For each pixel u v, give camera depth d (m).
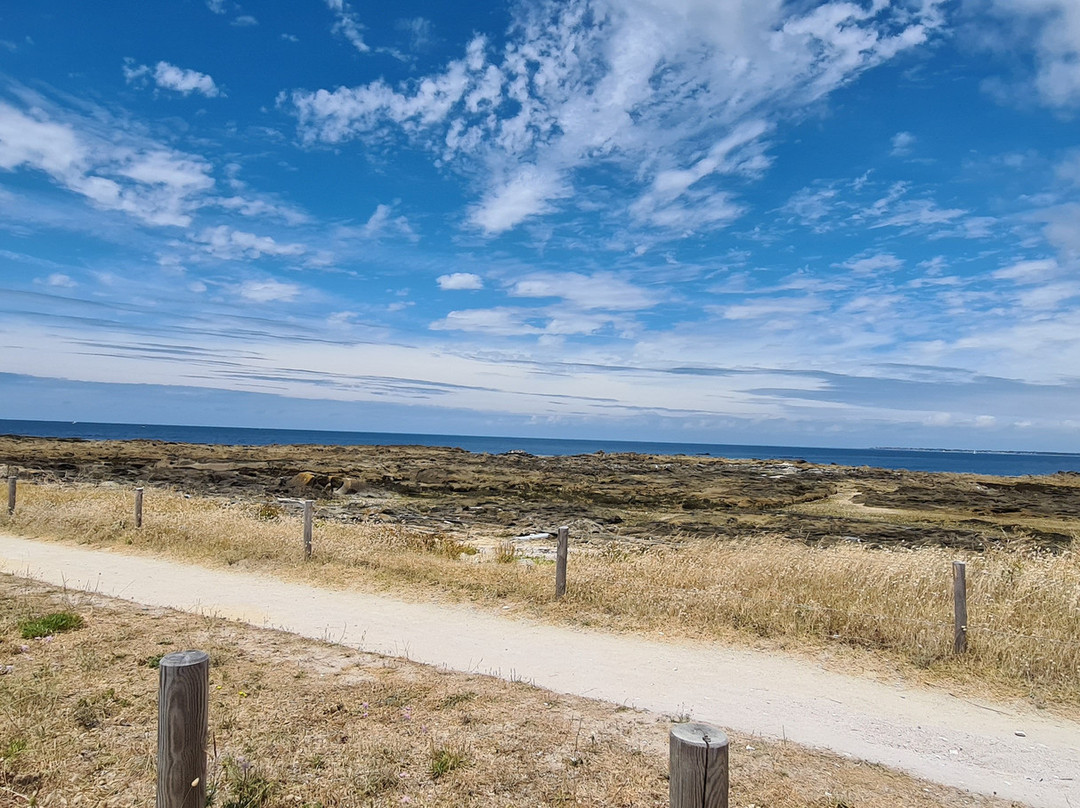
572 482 45.81
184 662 3.30
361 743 5.08
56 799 4.11
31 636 7.33
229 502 24.28
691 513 31.50
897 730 6.07
